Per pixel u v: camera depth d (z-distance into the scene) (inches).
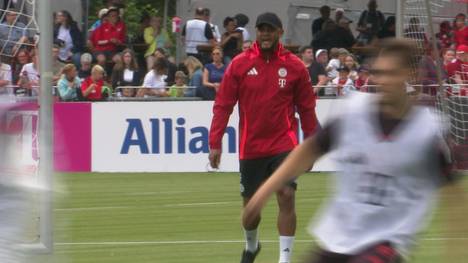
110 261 1242.0
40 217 912.9
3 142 653.3
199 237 1434.5
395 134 679.1
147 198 1882.4
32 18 1274.6
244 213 699.4
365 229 684.7
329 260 688.4
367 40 2935.5
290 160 695.1
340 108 707.4
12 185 648.4
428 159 681.6
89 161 2327.8
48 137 979.3
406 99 682.2
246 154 1155.9
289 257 1132.5
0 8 1368.1
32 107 829.2
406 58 681.6
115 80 2593.5
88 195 1925.4
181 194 1934.1
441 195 696.4
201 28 2807.6
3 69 1434.5
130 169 2324.1
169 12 4015.8
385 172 679.1
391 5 3147.1
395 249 675.4
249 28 3110.2
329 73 2485.2
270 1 3100.4
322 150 695.1
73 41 2812.5
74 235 1451.8
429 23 2145.7
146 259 1256.2
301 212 1672.0
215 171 2303.2
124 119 2320.4
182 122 2308.1
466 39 2743.6
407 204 684.1
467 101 2170.3
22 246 653.9
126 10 3831.2
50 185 790.5
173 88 2429.9
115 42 2815.0
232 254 1286.9
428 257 1220.5
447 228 698.2
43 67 1069.1
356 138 683.4
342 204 690.2
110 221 1596.9
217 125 1157.7
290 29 3090.6
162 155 2311.8
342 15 2928.2
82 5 3117.6
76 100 2370.8
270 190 692.7
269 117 1139.3
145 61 2901.1
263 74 1138.7
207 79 2420.0
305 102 1159.0
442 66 2219.5
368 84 2158.0
